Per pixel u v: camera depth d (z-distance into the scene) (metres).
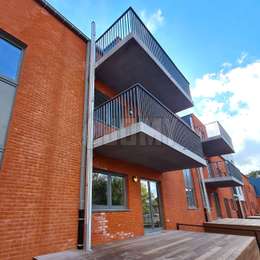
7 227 3.17
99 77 6.68
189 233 6.41
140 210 6.37
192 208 9.98
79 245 4.10
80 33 6.23
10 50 4.19
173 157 6.34
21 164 3.65
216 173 15.64
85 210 4.46
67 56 5.53
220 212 14.58
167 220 7.63
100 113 5.90
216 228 9.70
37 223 3.59
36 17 4.98
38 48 4.76
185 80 9.27
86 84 5.82
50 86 4.75
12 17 4.39
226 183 13.23
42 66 4.71
